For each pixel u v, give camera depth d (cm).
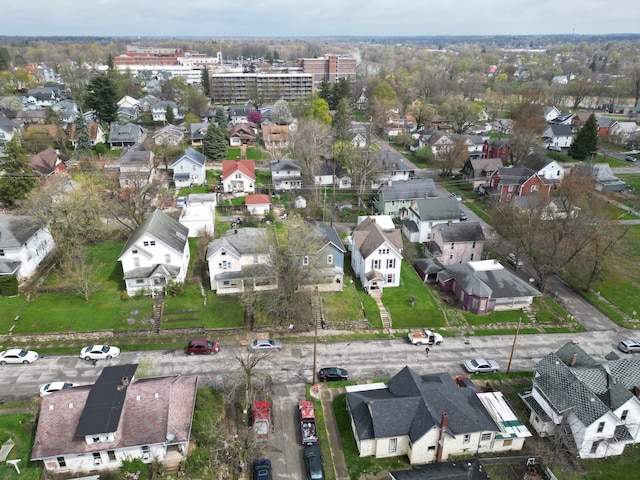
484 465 4150
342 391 4900
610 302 6725
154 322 5797
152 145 12044
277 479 3916
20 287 6253
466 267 6688
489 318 6247
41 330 5566
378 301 6462
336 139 13100
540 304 6569
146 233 6075
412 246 8181
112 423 3859
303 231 6197
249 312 6041
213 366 5184
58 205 6631
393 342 5734
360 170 10688
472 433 4141
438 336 5719
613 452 4303
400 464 4128
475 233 7550
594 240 6681
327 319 5997
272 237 7975
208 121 16812
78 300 6056
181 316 5916
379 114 16475
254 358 4634
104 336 5603
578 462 4212
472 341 5806
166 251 6238
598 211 7131
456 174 12125
